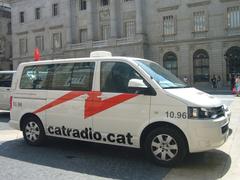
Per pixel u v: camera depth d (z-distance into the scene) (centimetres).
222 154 770
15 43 6488
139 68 728
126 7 5047
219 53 4469
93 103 768
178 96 676
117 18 5128
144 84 710
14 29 6475
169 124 684
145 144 707
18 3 6378
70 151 828
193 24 4622
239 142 876
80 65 810
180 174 641
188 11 4656
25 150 843
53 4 5856
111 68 763
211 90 3947
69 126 809
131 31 5041
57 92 832
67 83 823
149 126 703
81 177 630
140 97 707
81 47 5366
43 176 639
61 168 689
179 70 4744
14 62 6512
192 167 682
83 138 790
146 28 4959
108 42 5081
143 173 650
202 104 660
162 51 4872
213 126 649
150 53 4950
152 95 698
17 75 924
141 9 4888
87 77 791
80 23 5497
